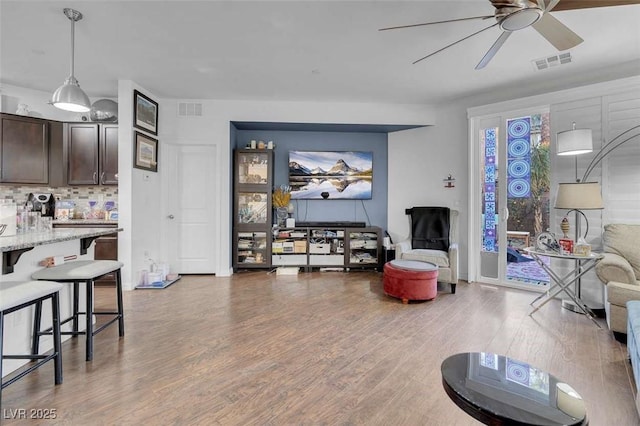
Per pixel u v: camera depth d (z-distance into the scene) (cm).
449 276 395
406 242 464
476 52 320
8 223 216
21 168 406
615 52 317
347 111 491
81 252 280
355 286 424
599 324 296
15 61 344
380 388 193
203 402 179
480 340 261
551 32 219
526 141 418
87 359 223
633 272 274
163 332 275
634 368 186
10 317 207
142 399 181
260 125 504
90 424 161
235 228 498
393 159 540
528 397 125
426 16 260
